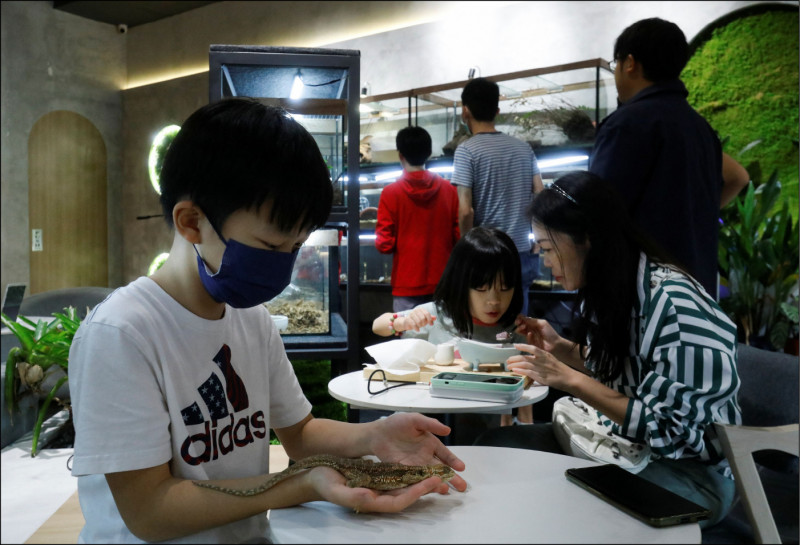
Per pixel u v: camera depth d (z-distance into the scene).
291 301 2.55
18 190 2.71
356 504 0.79
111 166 3.24
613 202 1.47
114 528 0.87
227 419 0.95
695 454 1.35
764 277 3.38
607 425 1.52
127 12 3.18
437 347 2.12
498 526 0.80
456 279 2.19
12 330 2.43
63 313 2.64
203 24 4.95
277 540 0.76
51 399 2.37
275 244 0.82
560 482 0.96
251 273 0.82
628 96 2.16
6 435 2.42
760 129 3.85
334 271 2.82
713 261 2.07
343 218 2.46
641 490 0.89
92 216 3.08
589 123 3.53
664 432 1.33
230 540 0.87
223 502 0.82
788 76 3.73
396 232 3.20
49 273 2.83
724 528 1.33
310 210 0.81
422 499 0.89
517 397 1.74
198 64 4.93
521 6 4.45
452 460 0.98
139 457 0.81
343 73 2.44
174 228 0.85
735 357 1.36
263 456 1.02
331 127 2.45
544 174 3.70
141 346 0.83
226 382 0.95
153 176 3.49
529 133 3.71
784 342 3.27
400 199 3.15
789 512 1.39
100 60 3.19
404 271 3.21
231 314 0.99
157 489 0.82
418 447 0.99
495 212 3.10
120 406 0.81
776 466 1.50
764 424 1.54
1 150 2.65
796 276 3.37
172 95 4.38
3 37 2.71
